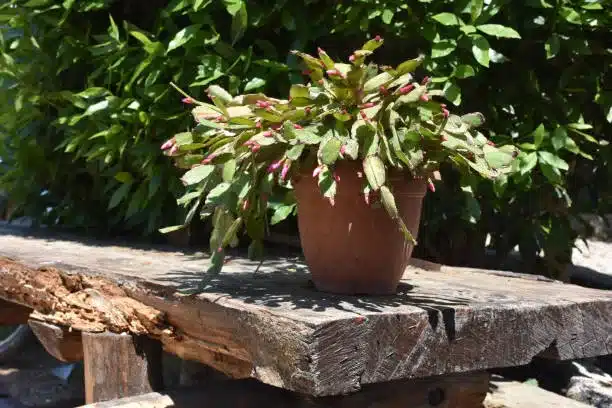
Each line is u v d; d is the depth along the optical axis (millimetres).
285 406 2422
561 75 3357
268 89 3537
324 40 3520
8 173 4379
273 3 3443
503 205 3467
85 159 4293
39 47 4117
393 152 2182
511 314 2223
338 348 1913
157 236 4152
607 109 3336
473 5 3123
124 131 3723
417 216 2365
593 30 3365
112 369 2721
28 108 4254
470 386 2555
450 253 3613
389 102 2195
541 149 3297
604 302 2416
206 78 3453
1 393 5051
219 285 2551
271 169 2129
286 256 3561
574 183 3594
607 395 3107
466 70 3139
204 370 3678
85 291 2854
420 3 3252
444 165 3332
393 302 2225
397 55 3404
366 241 2283
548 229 3580
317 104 2250
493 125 3434
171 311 2484
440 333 2094
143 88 3652
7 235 4340
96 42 4070
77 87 4223
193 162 2406
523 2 3305
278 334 1971
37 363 5590
